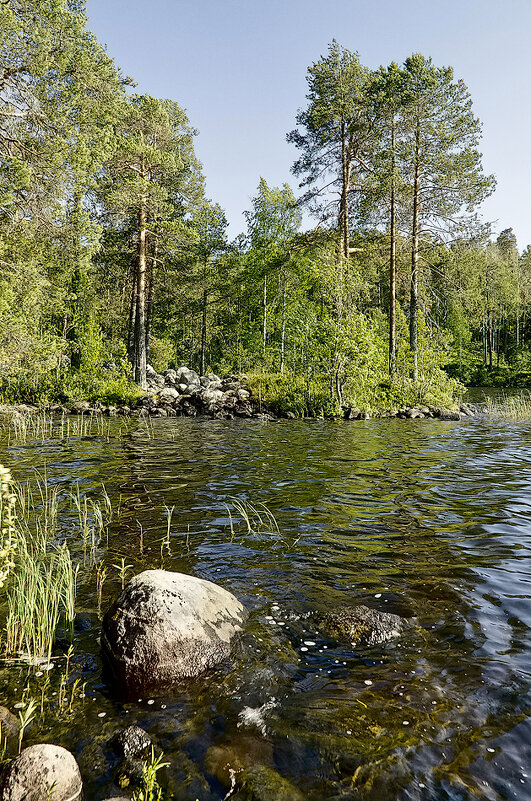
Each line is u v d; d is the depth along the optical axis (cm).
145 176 2891
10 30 1614
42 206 1781
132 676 330
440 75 2481
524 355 5550
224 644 367
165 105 3262
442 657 360
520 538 605
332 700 316
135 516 690
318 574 500
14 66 1720
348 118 2452
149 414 2352
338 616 407
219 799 245
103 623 381
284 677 340
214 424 1964
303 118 2561
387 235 2822
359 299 2461
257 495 807
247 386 2811
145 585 381
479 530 636
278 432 1697
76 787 248
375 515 700
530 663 351
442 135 2477
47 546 568
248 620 408
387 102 2411
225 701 317
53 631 381
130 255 3056
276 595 454
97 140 2122
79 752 275
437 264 2970
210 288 4409
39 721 299
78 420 2000
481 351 6494
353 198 2614
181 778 258
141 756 271
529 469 1027
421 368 2600
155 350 4238
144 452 1238
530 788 248
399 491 836
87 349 2694
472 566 520
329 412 2194
